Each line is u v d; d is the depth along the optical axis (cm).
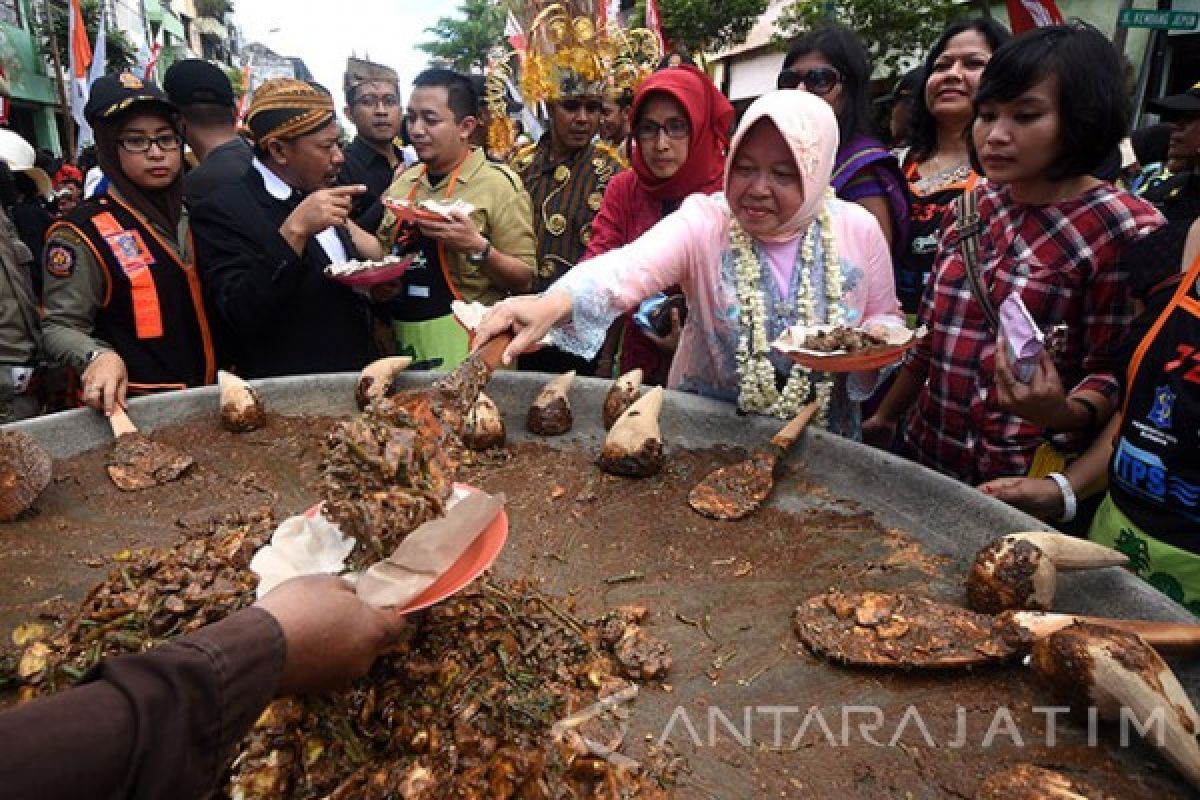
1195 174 273
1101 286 172
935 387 201
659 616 136
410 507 108
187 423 223
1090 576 130
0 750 49
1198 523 141
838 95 253
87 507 178
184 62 370
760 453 183
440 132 297
